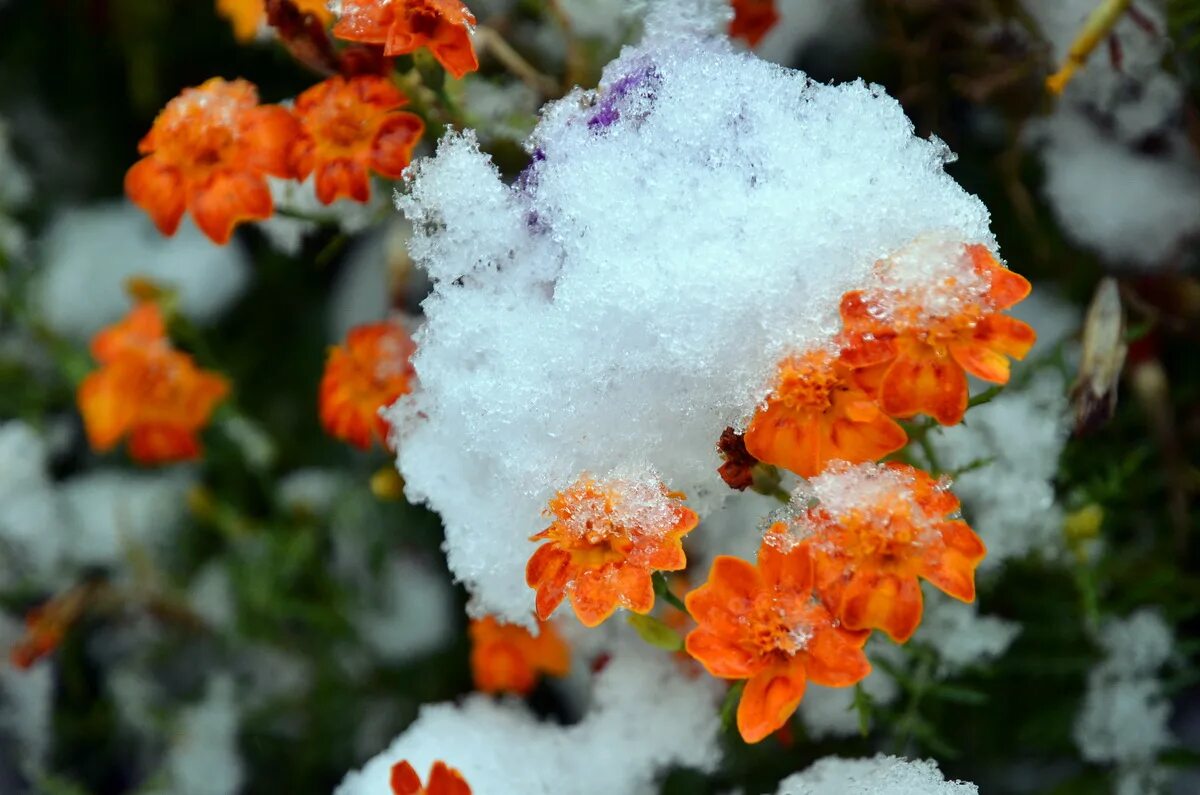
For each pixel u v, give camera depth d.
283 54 0.54
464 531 0.47
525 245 0.47
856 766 0.49
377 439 0.53
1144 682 0.52
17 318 0.60
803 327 0.45
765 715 0.44
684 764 0.50
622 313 0.46
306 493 0.58
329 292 0.60
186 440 0.57
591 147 0.47
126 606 0.58
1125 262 0.53
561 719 0.53
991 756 0.53
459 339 0.47
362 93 0.47
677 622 0.49
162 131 0.48
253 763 0.58
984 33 0.53
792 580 0.44
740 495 0.49
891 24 0.53
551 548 0.45
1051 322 0.53
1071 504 0.51
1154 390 0.53
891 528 0.43
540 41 0.52
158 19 0.59
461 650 0.57
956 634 0.50
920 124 0.54
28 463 0.59
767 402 0.45
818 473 0.44
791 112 0.47
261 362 0.61
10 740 0.59
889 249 0.45
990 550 0.50
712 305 0.46
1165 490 0.54
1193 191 0.53
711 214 0.46
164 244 0.62
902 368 0.44
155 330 0.57
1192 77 0.52
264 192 0.48
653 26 0.48
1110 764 0.52
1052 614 0.52
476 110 0.50
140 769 0.59
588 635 0.50
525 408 0.46
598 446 0.46
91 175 0.63
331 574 0.58
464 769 0.49
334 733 0.57
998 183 0.54
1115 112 0.53
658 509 0.45
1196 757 0.52
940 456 0.50
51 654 0.59
